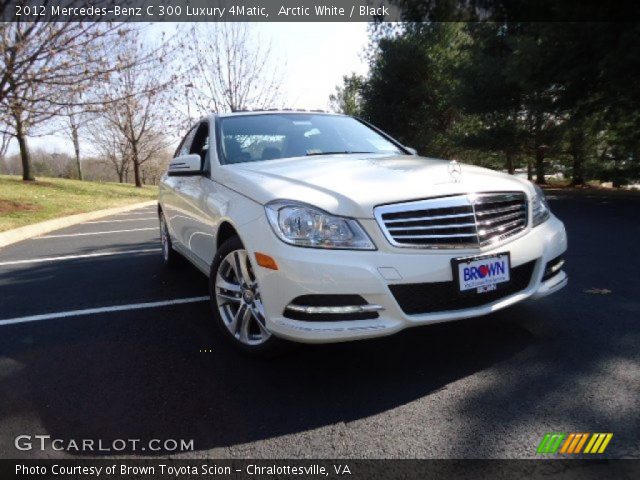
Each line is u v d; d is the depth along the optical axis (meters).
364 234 2.29
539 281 2.68
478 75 16.12
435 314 2.34
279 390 2.35
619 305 3.28
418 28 25.06
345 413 2.12
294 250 2.29
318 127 4.02
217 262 2.91
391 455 1.82
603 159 19.38
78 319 3.63
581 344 2.68
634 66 9.37
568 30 10.15
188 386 2.43
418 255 2.31
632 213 8.27
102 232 9.29
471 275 2.38
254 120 3.95
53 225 10.21
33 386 2.51
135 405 2.27
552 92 12.66
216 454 1.87
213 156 3.49
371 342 2.85
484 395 2.20
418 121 25.80
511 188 2.65
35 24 9.09
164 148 36.28
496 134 19.92
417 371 2.47
